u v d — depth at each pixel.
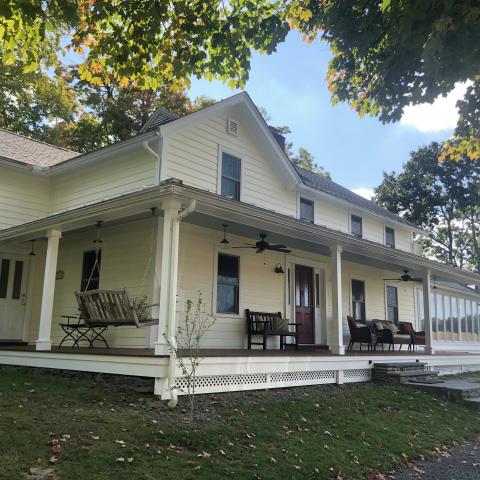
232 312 11.74
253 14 6.84
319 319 14.39
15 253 12.86
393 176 38.78
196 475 4.65
